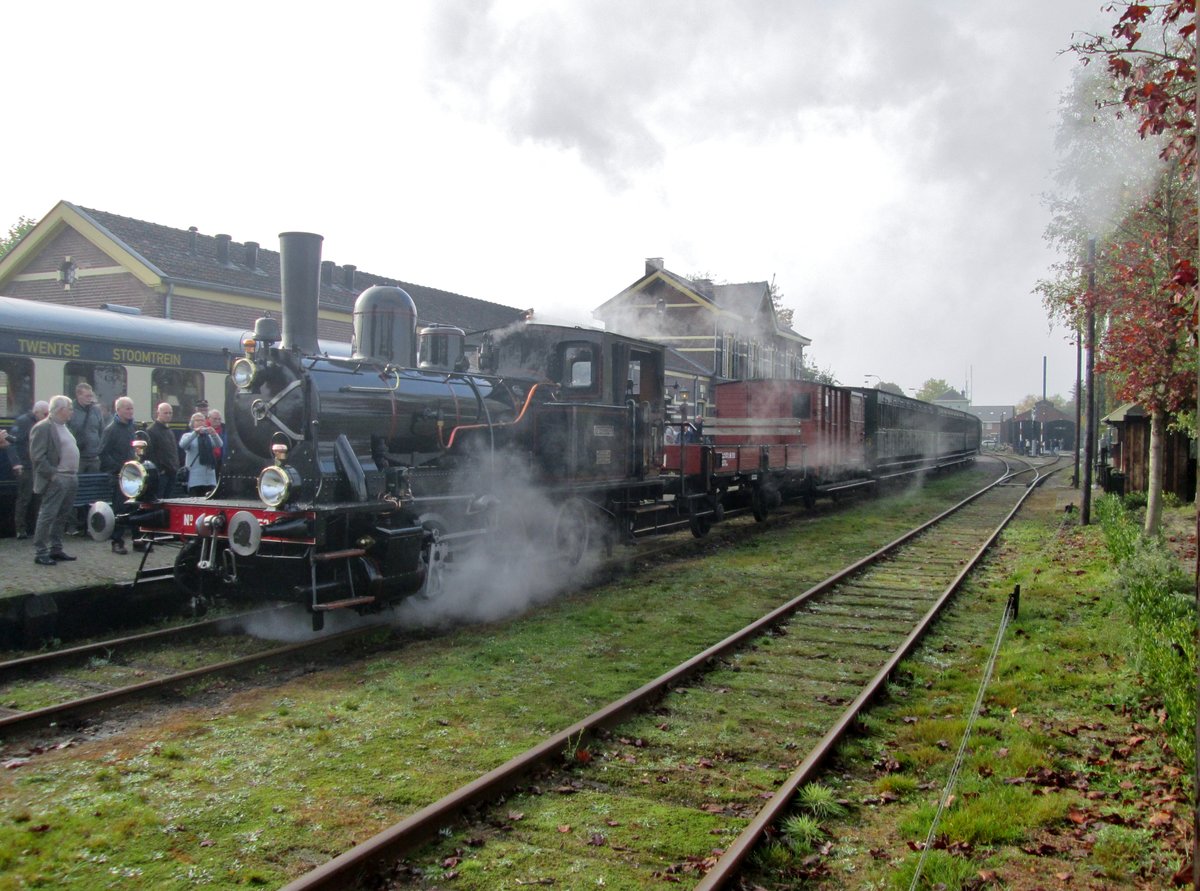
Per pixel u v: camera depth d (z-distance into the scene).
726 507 16.70
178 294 20.73
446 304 29.56
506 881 3.74
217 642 7.73
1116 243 11.57
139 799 4.46
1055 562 12.31
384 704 6.05
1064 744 5.35
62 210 21.61
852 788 4.80
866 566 12.08
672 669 6.78
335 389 8.00
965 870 3.81
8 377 11.67
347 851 3.71
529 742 5.36
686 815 4.39
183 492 10.59
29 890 3.61
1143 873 3.88
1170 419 13.99
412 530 7.98
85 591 7.92
